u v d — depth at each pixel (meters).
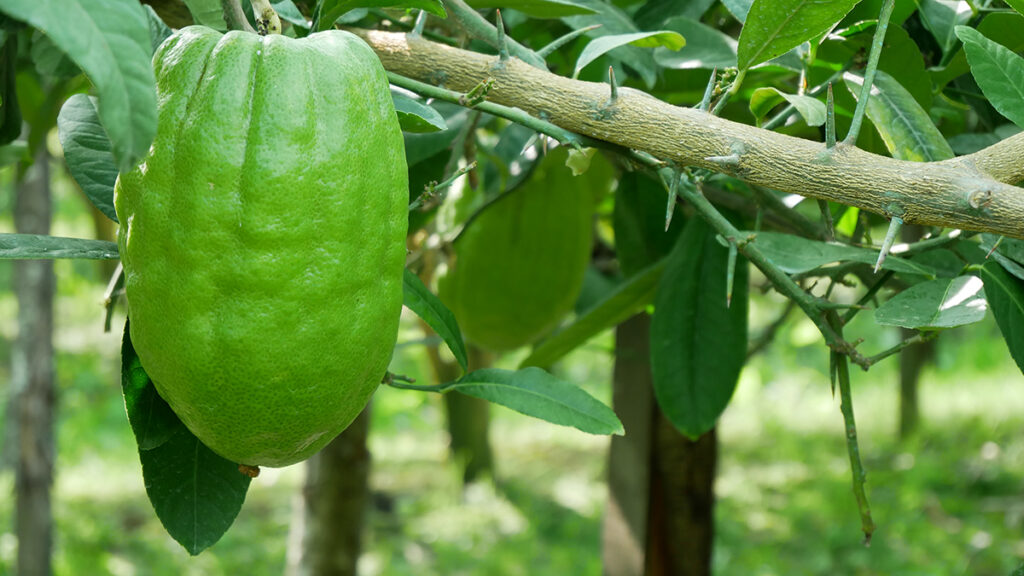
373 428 6.32
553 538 4.75
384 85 0.82
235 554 4.45
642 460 1.63
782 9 0.88
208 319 0.79
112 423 6.42
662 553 1.63
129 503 5.15
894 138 0.96
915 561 4.22
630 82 1.26
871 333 7.12
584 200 1.56
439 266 1.75
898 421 5.73
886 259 0.98
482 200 1.64
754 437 6.47
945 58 1.08
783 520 4.82
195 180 0.79
